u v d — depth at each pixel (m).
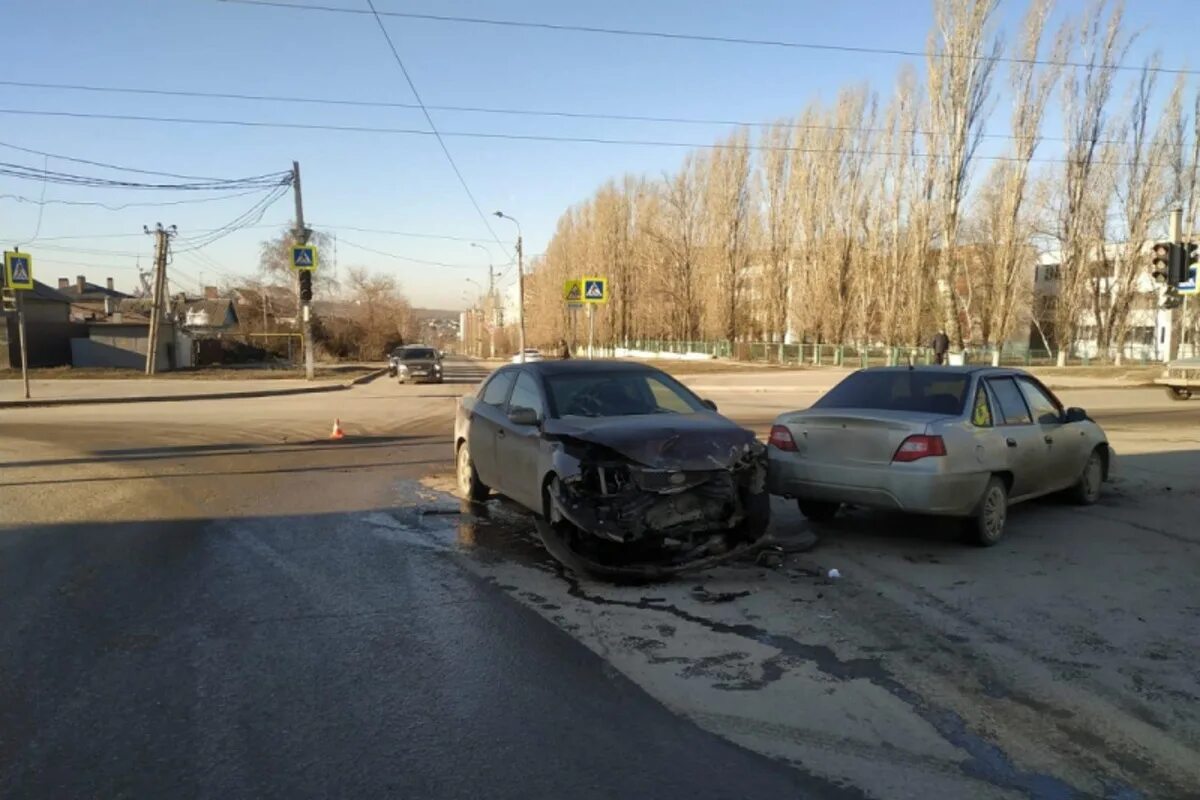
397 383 35.78
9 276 23.50
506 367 8.39
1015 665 4.30
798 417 7.22
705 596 5.47
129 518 7.89
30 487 9.62
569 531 6.22
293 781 3.21
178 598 5.45
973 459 6.53
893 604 5.29
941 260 37.25
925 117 38.75
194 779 3.22
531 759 3.37
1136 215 42.72
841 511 8.13
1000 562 6.27
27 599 5.41
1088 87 40.56
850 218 48.59
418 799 3.08
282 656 4.46
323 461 11.76
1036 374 36.06
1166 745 3.46
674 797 3.08
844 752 3.42
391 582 5.82
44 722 3.70
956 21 33.56
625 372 7.67
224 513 8.14
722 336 58.03
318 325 71.31
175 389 28.45
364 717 3.75
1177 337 36.28
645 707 3.85
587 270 72.69
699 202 62.91
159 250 37.53
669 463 5.95
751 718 3.73
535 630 4.86
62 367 41.81
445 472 10.74
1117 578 5.82
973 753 3.41
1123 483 9.57
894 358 41.88
